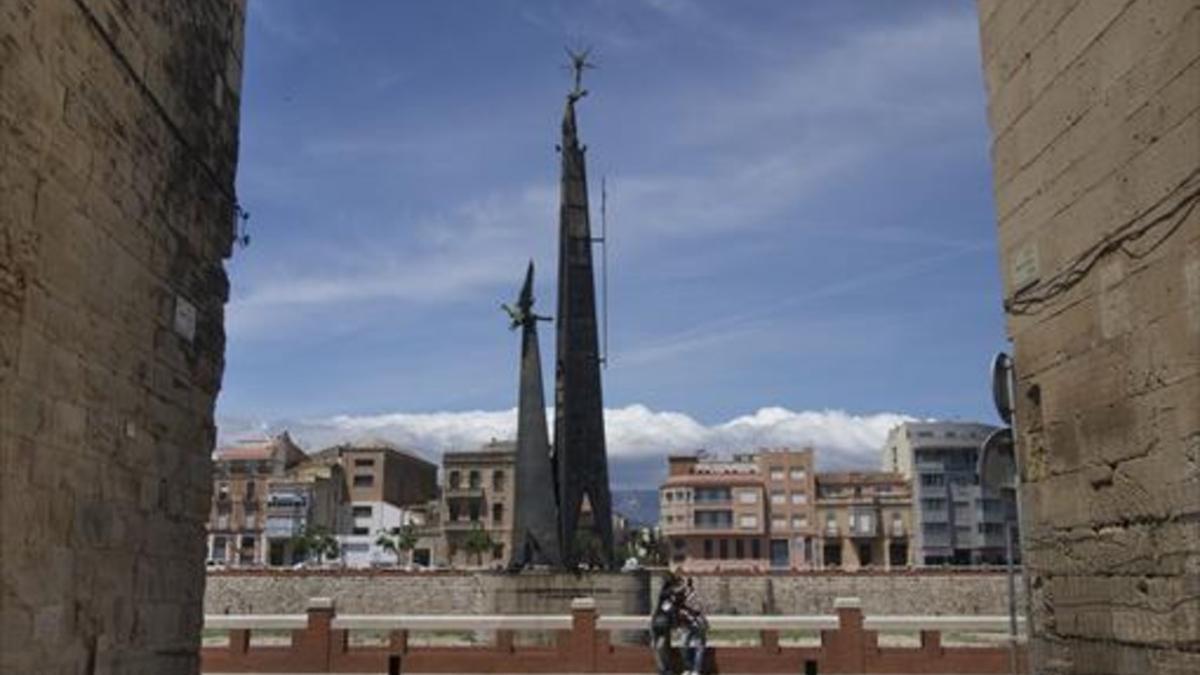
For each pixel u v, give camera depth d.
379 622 27.95
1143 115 8.83
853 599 27.31
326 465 141.25
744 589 62.28
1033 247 10.60
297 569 62.62
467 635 34.34
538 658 27.19
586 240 35.72
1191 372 8.24
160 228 11.82
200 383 13.15
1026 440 10.84
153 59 11.49
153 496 11.72
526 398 34.78
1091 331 9.62
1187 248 8.28
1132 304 9.00
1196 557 8.21
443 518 131.25
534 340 35.34
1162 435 8.62
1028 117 10.70
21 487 8.84
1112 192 9.28
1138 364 8.93
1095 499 9.59
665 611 25.66
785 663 26.70
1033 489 10.73
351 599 60.69
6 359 8.56
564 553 33.56
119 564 10.83
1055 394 10.24
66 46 9.47
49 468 9.32
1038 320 10.54
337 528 140.88
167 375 12.09
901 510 141.00
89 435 10.11
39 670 9.17
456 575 60.38
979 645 29.44
